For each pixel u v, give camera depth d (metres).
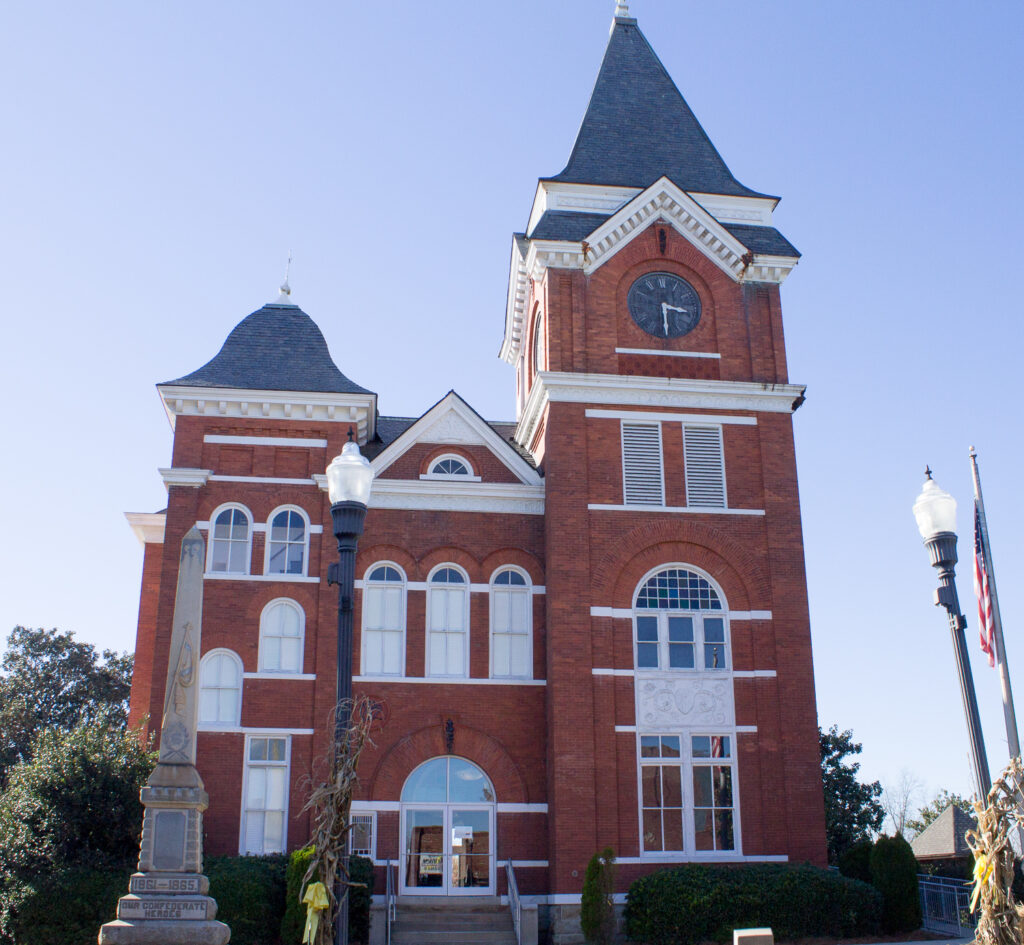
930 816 69.69
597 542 29.55
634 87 36.75
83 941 22.61
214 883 23.53
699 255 32.88
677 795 27.86
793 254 33.16
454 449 31.95
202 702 28.55
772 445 31.08
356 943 24.58
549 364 30.95
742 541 30.16
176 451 30.53
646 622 29.30
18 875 23.53
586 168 34.19
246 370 32.19
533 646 30.05
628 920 25.42
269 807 28.02
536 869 28.02
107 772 24.73
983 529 20.66
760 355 32.16
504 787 28.61
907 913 25.81
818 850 27.61
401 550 30.47
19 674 49.12
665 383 30.91
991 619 19.97
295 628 29.59
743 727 28.55
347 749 14.63
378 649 29.61
